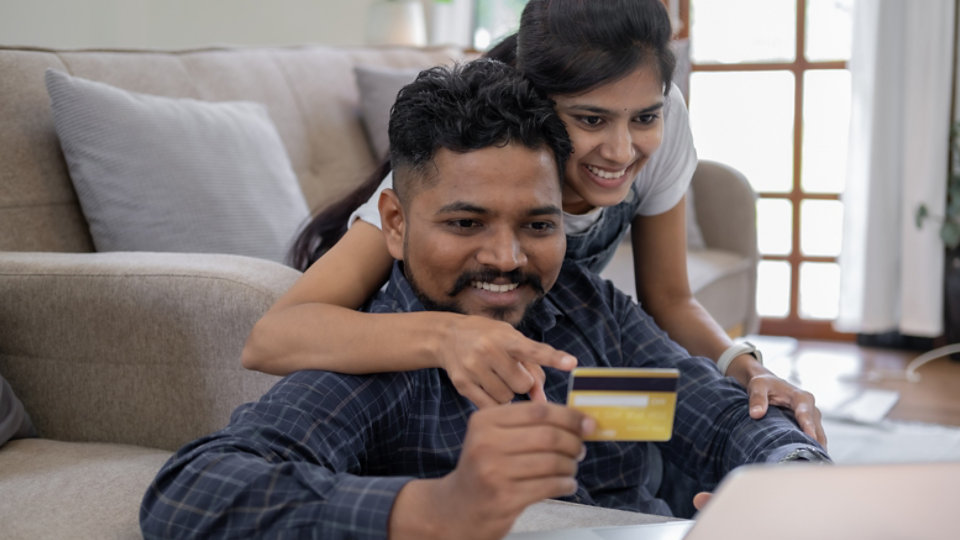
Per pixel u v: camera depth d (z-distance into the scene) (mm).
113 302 1275
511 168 898
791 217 3695
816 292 3711
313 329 983
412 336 915
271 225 1855
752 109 3699
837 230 3660
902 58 3400
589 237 1267
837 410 2883
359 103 2467
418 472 982
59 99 1683
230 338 1234
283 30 3693
